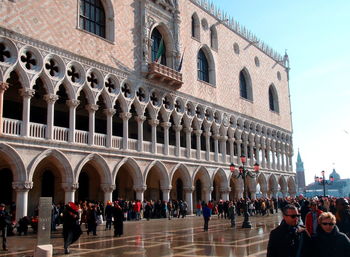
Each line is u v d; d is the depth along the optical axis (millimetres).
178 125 43219
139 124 37844
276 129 68375
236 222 35062
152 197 45156
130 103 36688
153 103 40312
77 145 30797
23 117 27172
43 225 15383
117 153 34562
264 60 67562
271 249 6957
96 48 33812
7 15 26750
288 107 75562
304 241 6863
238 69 58156
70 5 31891
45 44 29250
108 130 34156
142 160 37375
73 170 30156
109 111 34281
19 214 26266
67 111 36781
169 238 21891
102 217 32938
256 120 61312
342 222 10727
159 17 42156
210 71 51625
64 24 31109
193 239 21359
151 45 40281
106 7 36062
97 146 32531
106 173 33281
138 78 38188
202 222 34812
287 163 72000
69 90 30875
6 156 26031
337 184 187375
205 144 51719
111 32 35781
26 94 27391
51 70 30125
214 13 53469
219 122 51406
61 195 34469
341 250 6723
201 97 48125
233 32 58156
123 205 35406
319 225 7078
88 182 37594
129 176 42125
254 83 62688
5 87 26172
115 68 35469
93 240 21188
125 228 28547
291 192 72250
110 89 35188
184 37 46344
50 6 30078
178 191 50281
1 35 26172
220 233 24703
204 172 47219
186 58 46219
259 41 66188
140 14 39656
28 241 21344
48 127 28797
